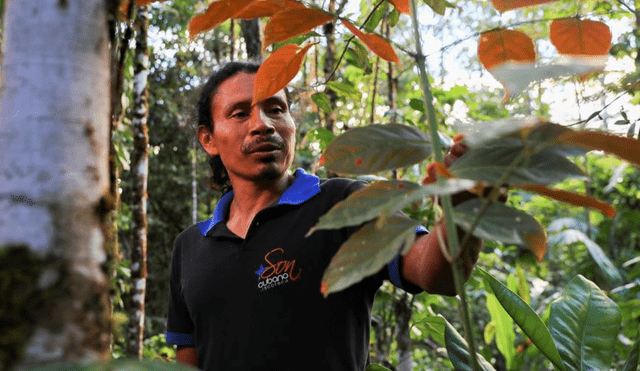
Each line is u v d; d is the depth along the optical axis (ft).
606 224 13.82
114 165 2.27
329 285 1.86
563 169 1.80
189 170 27.73
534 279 14.74
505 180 1.76
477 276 9.20
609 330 3.98
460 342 3.98
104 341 1.54
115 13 2.07
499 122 1.48
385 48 2.67
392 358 12.51
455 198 2.19
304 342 3.98
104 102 1.68
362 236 1.90
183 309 5.24
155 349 17.13
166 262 29.35
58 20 1.61
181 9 19.89
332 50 9.32
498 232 1.83
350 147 2.12
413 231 1.84
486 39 2.72
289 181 4.83
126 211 19.33
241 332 4.14
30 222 1.47
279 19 2.56
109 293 1.67
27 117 1.54
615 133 1.72
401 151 2.12
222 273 4.35
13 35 1.62
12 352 1.36
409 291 3.83
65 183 1.52
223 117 4.53
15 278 1.40
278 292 4.10
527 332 3.84
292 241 4.20
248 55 9.22
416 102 8.57
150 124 26.16
